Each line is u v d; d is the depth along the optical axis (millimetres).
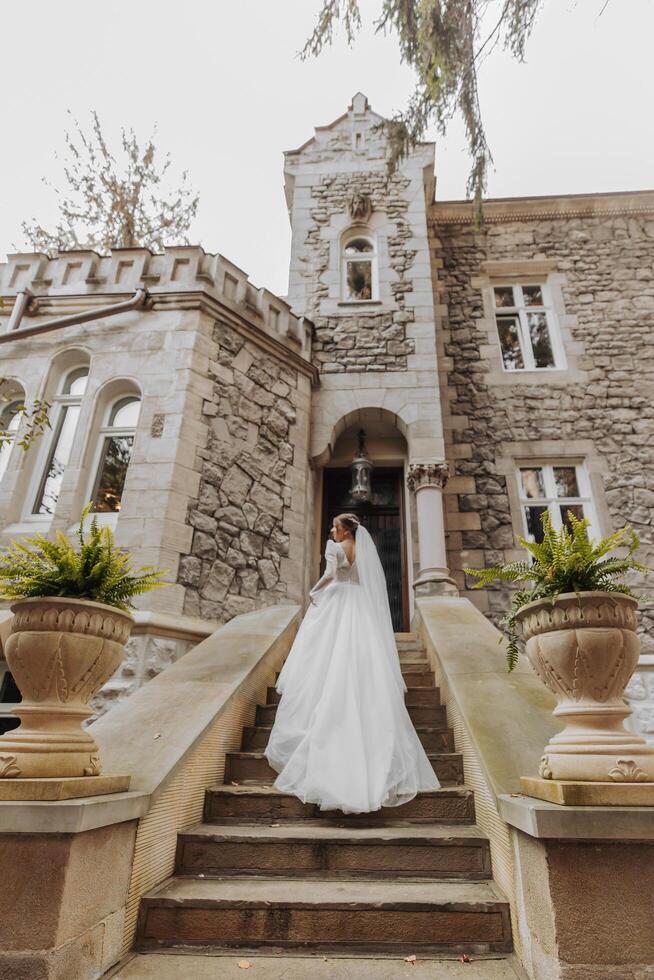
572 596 2080
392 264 8398
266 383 6703
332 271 8430
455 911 2125
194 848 2584
